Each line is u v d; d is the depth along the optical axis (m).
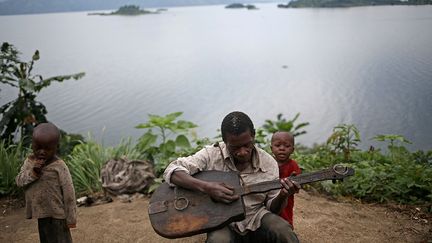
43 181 3.09
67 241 3.21
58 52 81.31
